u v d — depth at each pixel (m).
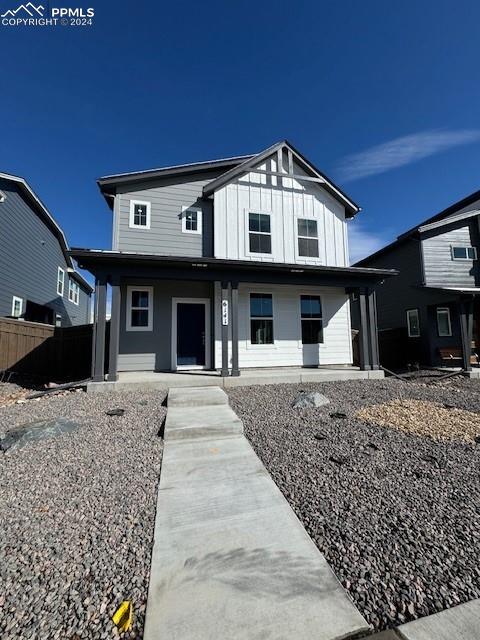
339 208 10.13
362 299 8.70
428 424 4.14
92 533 1.95
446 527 2.00
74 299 19.89
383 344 12.41
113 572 1.62
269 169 9.64
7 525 2.02
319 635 1.25
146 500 2.34
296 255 9.52
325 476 2.72
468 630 1.27
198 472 2.80
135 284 8.61
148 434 3.80
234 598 1.44
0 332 8.37
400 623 1.32
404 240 12.86
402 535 1.92
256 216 9.38
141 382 6.47
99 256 6.45
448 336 11.91
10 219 11.36
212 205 9.53
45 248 14.64
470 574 1.60
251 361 9.03
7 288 11.20
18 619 1.34
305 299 9.67
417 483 2.58
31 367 9.04
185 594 1.46
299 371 8.29
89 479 2.66
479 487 2.51
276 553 1.76
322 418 4.46
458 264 12.39
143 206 9.08
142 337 8.52
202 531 1.96
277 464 2.97
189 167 9.35
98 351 6.54
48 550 1.79
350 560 1.70
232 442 3.55
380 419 4.37
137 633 1.28
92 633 1.28
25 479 2.65
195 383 6.75
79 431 3.88
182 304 8.90
